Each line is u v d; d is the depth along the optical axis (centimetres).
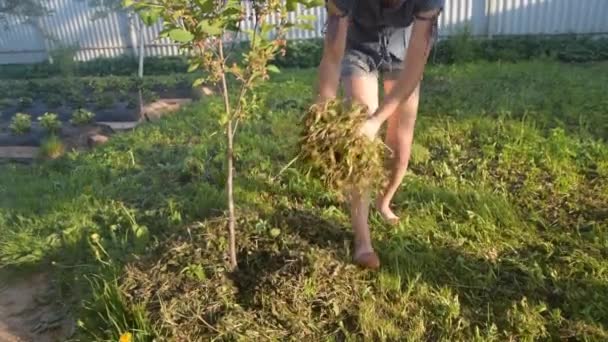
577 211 398
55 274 375
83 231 406
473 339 283
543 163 464
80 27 1262
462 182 446
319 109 273
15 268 388
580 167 459
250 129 584
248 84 293
